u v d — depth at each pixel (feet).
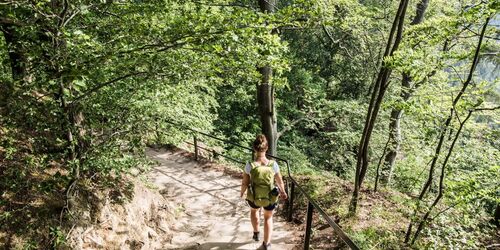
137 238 18.53
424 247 22.72
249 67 17.03
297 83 62.64
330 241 21.70
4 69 17.30
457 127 26.68
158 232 20.98
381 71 24.68
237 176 34.42
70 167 14.80
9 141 13.99
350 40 62.75
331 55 68.54
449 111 24.20
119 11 18.54
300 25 18.60
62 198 16.21
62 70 12.21
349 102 46.47
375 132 44.86
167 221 22.53
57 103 13.97
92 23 17.60
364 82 67.77
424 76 25.38
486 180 22.90
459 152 27.61
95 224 16.69
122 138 16.69
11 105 13.35
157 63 15.28
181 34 14.87
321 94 61.16
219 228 22.72
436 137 27.30
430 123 24.89
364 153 25.70
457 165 26.78
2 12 12.35
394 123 39.60
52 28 13.24
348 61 67.72
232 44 15.26
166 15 19.72
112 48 14.75
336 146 52.26
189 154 39.55
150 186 25.57
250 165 17.34
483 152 27.43
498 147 28.66
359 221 25.39
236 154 49.88
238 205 27.45
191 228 22.80
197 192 29.66
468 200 21.68
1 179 14.39
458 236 23.44
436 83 30.04
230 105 61.52
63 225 15.21
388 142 34.94
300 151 59.06
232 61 16.46
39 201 15.30
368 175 46.01
